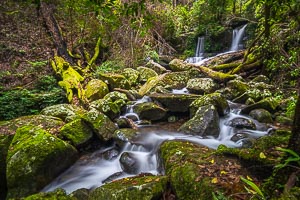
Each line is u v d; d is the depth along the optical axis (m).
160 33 12.20
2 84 8.27
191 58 11.99
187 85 7.79
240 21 12.41
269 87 7.04
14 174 4.09
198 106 6.04
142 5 3.07
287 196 2.12
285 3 4.10
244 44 11.62
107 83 8.16
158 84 7.85
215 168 3.06
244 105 6.55
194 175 2.98
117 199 3.00
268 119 5.74
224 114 6.12
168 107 6.64
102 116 5.62
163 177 3.27
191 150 3.94
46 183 4.29
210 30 12.85
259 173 2.92
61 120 6.10
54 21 9.95
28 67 9.41
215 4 12.09
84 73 9.14
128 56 10.02
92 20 10.01
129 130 5.53
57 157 4.44
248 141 4.82
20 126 5.49
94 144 5.46
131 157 4.61
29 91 7.89
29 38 10.67
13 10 10.02
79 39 10.95
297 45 6.28
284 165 2.28
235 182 2.76
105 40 10.86
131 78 8.72
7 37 10.38
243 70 8.41
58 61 9.02
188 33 13.54
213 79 8.17
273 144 3.30
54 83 8.59
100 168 4.79
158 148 4.65
